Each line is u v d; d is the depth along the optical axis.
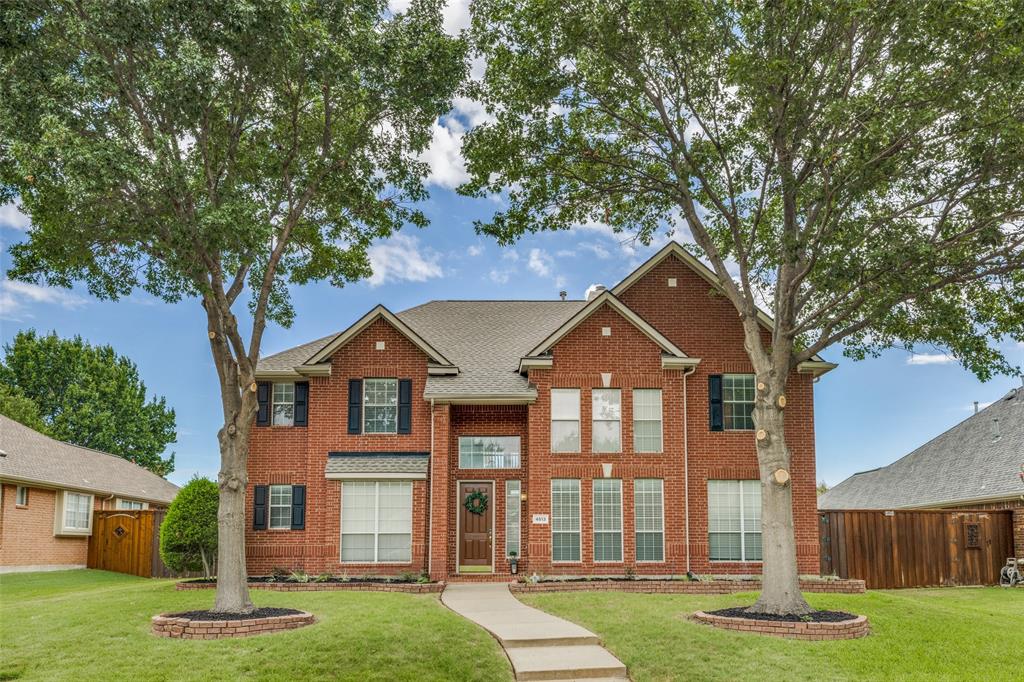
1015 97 15.70
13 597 22.73
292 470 25.88
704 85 18.09
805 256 17.94
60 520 31.95
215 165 17.64
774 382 18.11
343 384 25.81
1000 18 14.45
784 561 17.23
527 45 18.62
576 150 20.02
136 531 31.89
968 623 17.39
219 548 16.77
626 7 17.09
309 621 16.27
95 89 15.02
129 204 15.91
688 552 24.53
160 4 14.89
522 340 28.77
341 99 17.95
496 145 20.00
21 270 17.97
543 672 13.70
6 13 14.43
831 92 16.95
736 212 18.70
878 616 17.36
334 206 19.30
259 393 26.33
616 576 23.58
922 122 15.35
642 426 24.72
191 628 15.23
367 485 24.98
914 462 38.00
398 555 24.61
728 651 14.88
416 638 15.20
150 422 59.22
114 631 15.63
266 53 15.77
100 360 56.91
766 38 16.45
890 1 15.32
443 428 24.91
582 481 24.34
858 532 26.70
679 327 26.17
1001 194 16.88
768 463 17.81
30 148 14.49
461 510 25.50
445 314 31.23
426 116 18.41
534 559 23.86
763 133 17.97
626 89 18.77
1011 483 28.23
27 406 49.81
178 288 18.73
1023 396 33.34
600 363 24.92
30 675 13.36
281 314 21.19
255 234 15.77
